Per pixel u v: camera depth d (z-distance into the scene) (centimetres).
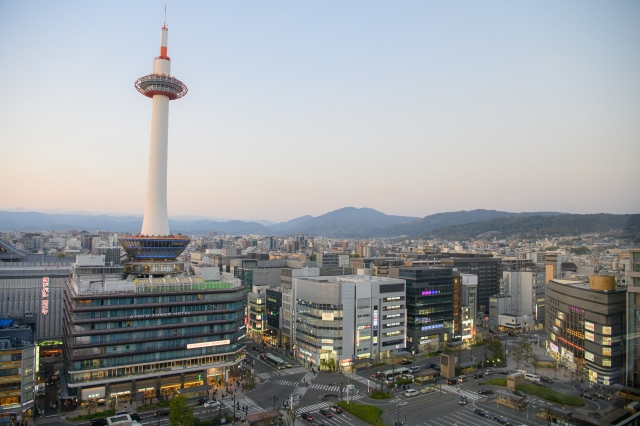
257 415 13775
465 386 17438
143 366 16112
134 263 19688
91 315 15475
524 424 13450
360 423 13950
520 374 16788
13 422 13325
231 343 17688
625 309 7831
